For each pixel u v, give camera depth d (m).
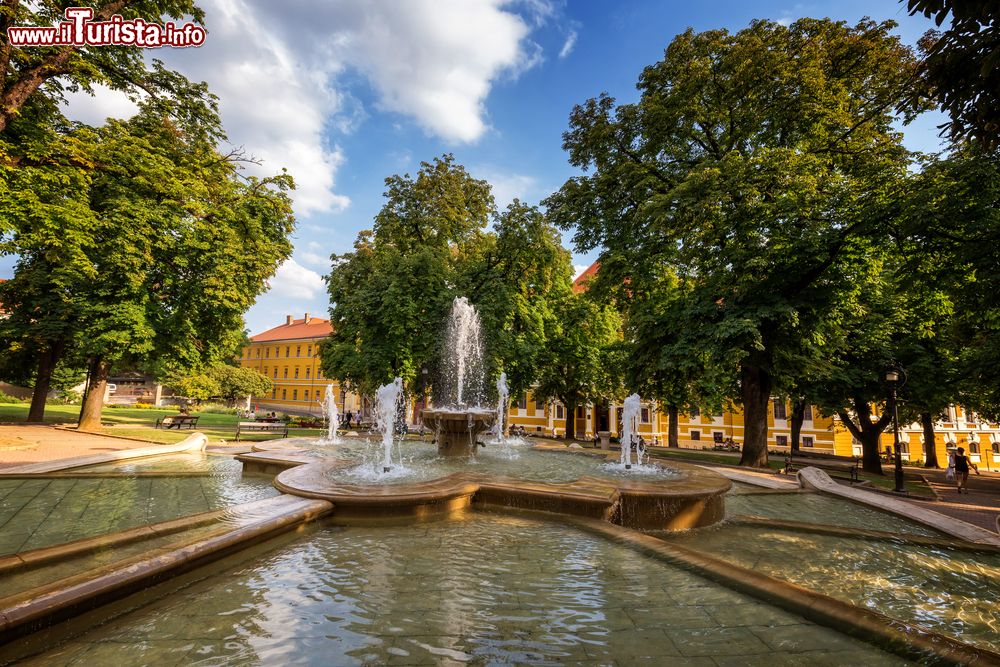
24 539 5.29
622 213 20.73
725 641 3.24
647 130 19.11
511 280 24.67
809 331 15.64
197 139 19.08
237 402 64.50
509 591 4.01
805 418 40.28
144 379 61.72
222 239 20.14
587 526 5.97
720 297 17.12
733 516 7.84
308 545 5.14
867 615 3.45
